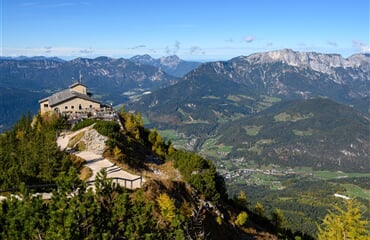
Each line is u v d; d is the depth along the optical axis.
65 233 24.62
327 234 51.72
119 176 50.25
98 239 26.36
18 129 82.75
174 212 37.84
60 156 49.22
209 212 54.56
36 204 27.03
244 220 64.75
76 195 28.83
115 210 29.80
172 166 71.81
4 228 26.08
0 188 38.41
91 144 64.88
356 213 49.81
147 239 28.06
